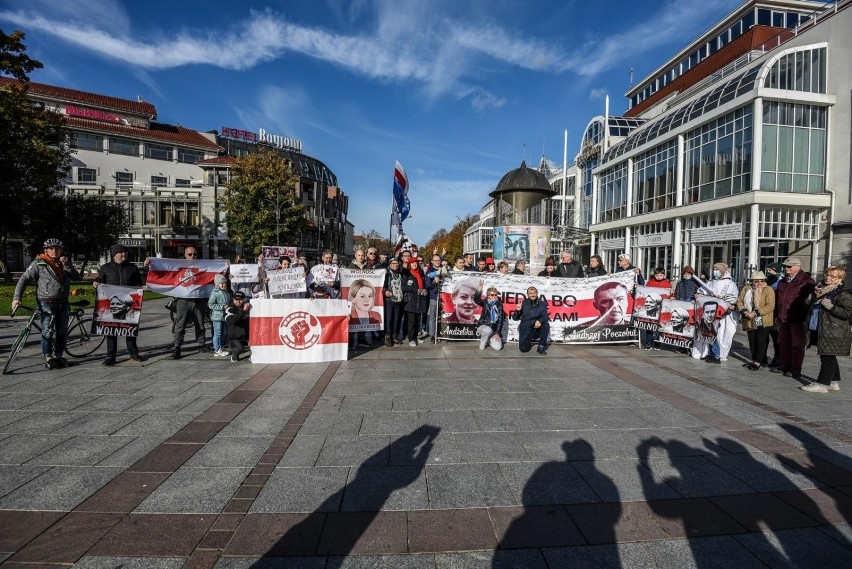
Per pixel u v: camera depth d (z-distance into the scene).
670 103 33.12
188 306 8.02
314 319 7.73
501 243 13.42
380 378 6.66
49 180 27.09
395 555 2.65
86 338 8.26
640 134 28.78
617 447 4.23
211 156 58.06
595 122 38.06
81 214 33.62
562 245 44.75
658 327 9.07
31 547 2.67
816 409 5.45
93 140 50.62
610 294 9.73
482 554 2.67
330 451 4.07
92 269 45.66
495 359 8.13
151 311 16.34
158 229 48.25
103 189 48.34
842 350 6.05
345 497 3.28
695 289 9.48
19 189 26.17
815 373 7.45
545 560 2.63
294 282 9.10
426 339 10.30
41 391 5.84
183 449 4.07
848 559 2.69
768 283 8.42
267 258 11.04
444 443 4.27
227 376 6.70
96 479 3.50
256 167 38.34
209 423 4.72
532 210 14.33
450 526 2.95
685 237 24.02
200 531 2.85
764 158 18.83
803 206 18.91
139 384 6.22
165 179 54.81
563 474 3.68
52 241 7.05
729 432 4.64
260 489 3.38
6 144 24.47
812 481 3.64
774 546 2.80
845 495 3.43
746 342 11.12
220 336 8.30
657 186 26.75
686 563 2.63
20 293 6.76
